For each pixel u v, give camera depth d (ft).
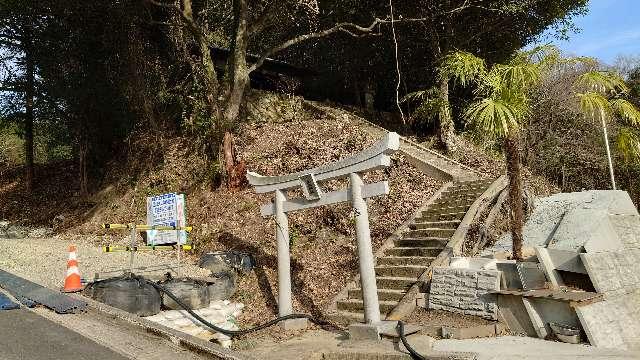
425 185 43.42
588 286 24.44
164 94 54.80
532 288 23.89
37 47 56.80
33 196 70.49
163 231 38.34
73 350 17.63
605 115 30.04
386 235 35.42
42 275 29.55
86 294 24.94
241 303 29.09
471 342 21.27
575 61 26.84
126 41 53.83
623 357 18.10
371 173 44.34
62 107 60.95
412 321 24.70
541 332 22.03
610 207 27.66
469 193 38.11
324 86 79.77
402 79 70.64
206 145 47.39
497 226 33.19
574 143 52.54
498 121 24.85
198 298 26.09
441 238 31.48
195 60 52.60
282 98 61.82
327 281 31.40
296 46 77.15
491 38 63.98
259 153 48.37
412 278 28.68
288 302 26.61
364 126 58.13
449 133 56.59
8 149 97.25
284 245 27.27
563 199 31.30
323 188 41.60
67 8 51.65
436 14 55.42
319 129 54.19
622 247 25.88
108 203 53.88
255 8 52.47
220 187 44.60
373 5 61.62
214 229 39.99
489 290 23.81
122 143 60.95
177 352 18.35
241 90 46.80
